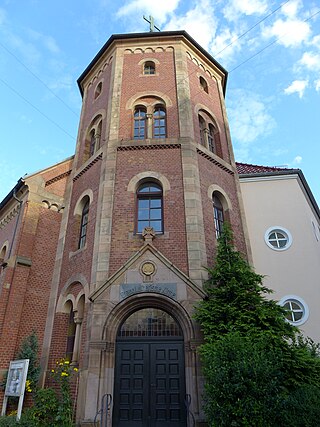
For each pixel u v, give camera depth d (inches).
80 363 400.8
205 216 486.0
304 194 691.4
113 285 412.5
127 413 364.8
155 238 451.5
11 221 690.2
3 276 555.5
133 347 394.9
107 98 623.8
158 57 663.8
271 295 553.9
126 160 525.3
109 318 395.2
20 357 464.1
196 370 363.6
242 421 268.7
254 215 628.1
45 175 649.0
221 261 413.7
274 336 340.8
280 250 591.5
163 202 485.4
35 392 419.2
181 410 362.6
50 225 619.5
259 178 662.5
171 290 404.8
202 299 397.7
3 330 498.6
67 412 348.8
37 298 549.6
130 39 685.3
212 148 621.0
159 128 580.4
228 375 285.3
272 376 288.7
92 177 550.6
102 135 589.9
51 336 466.6
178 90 604.1
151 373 381.7
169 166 515.2
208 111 639.1
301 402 287.6
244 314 361.1
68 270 499.5
